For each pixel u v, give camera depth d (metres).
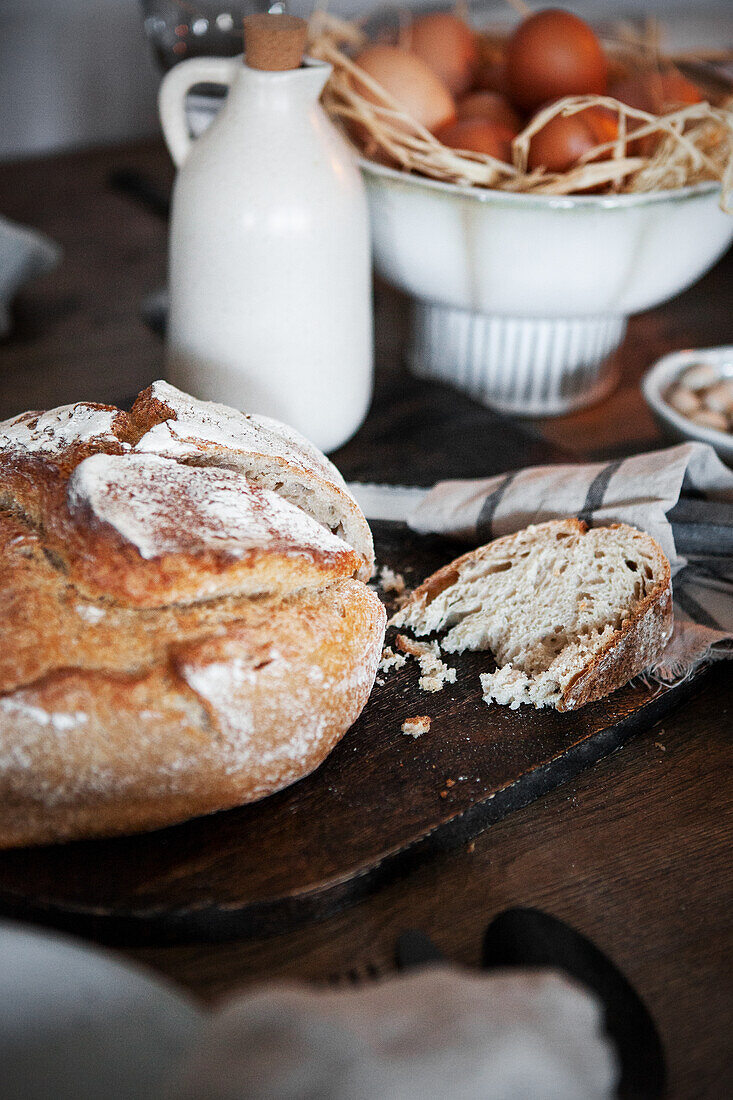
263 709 0.54
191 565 0.54
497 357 0.80
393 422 0.77
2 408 0.78
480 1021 0.37
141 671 0.54
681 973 0.52
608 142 0.73
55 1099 0.43
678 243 0.73
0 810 0.53
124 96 1.14
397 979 0.42
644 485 0.65
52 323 0.88
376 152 0.75
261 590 0.56
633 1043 0.49
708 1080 0.49
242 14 0.87
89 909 0.52
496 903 0.54
